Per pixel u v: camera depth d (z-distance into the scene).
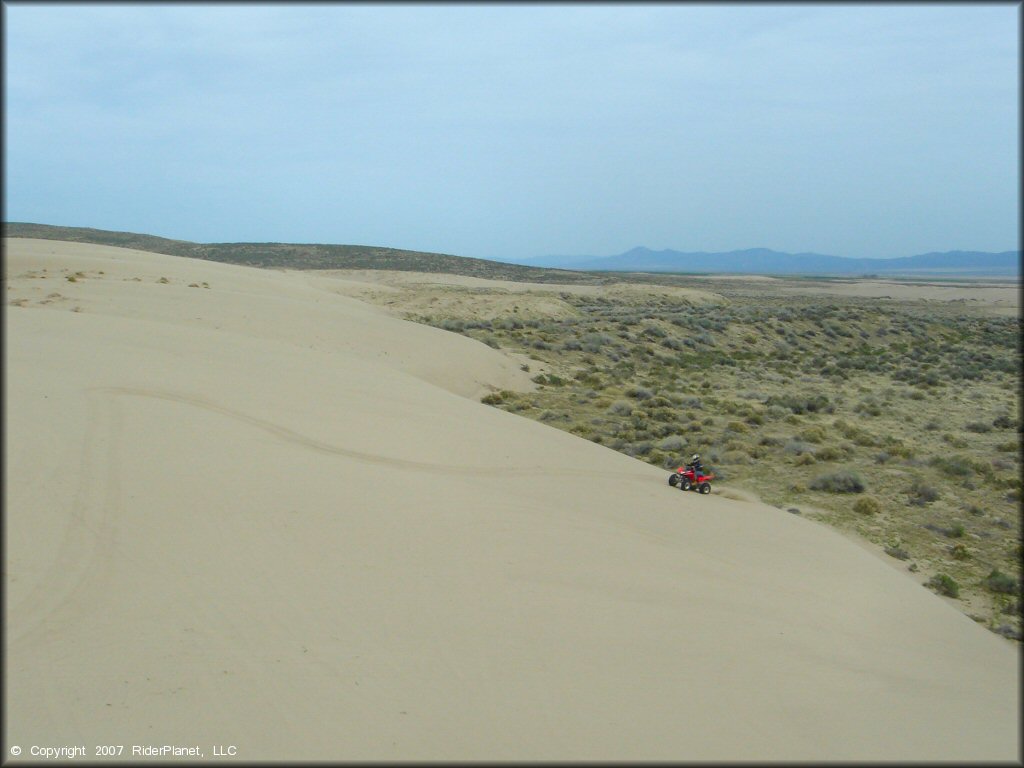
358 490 11.05
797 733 5.71
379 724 5.57
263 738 5.38
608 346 40.97
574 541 10.38
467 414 18.27
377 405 17.08
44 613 6.96
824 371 40.78
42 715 5.60
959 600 11.78
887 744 5.65
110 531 8.59
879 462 20.52
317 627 7.02
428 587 8.11
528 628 7.35
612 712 5.87
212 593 7.52
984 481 18.95
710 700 6.17
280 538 8.95
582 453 16.72
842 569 10.90
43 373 14.33
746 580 9.77
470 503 11.47
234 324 27.83
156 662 6.32
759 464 19.95
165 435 11.90
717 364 40.97
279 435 13.36
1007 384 37.56
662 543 10.96
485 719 5.68
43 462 10.06
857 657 7.58
